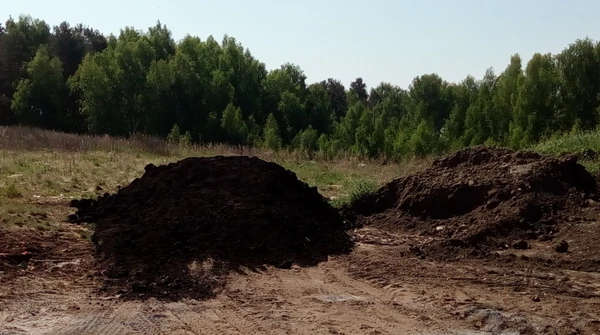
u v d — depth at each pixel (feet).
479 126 106.83
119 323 18.24
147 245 25.75
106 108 116.47
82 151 68.90
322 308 19.67
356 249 27.96
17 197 37.68
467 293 21.15
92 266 23.84
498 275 23.29
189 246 25.66
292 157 77.41
